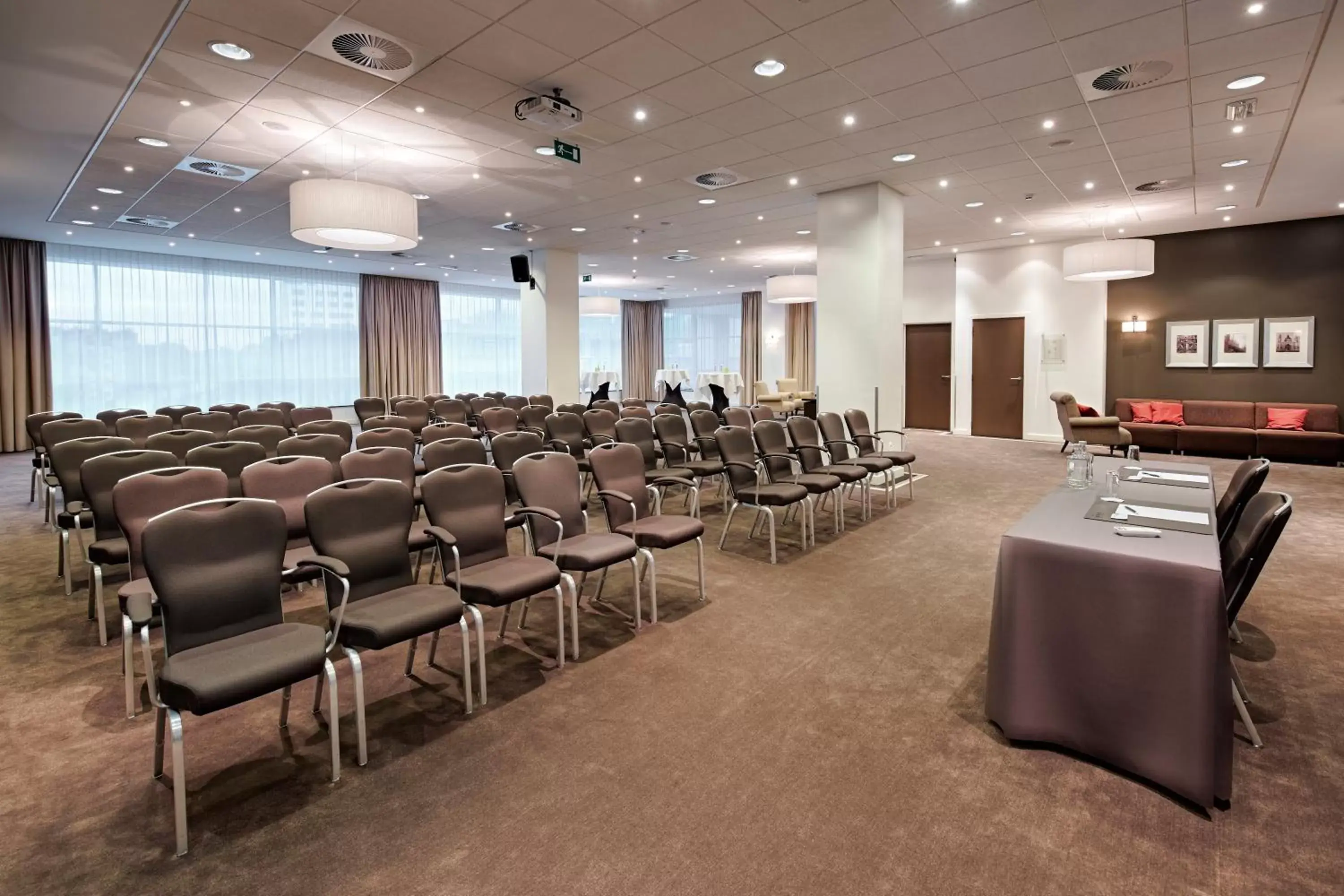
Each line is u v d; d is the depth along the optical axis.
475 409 9.95
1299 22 4.03
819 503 6.86
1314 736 2.61
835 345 7.86
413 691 3.04
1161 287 10.63
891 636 3.62
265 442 5.59
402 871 1.95
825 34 4.16
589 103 5.19
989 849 2.02
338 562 2.57
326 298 14.61
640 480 4.30
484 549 3.40
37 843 2.07
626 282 16.98
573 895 1.85
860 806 2.22
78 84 4.74
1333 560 4.86
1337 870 1.92
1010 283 11.88
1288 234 9.66
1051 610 2.49
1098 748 2.42
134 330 12.07
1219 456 9.98
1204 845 2.03
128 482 3.14
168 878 1.93
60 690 3.05
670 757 2.51
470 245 11.32
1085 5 3.83
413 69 4.55
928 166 6.84
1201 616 2.18
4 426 10.91
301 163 6.62
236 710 2.86
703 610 4.00
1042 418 11.73
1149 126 5.73
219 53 4.29
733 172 7.04
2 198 7.93
